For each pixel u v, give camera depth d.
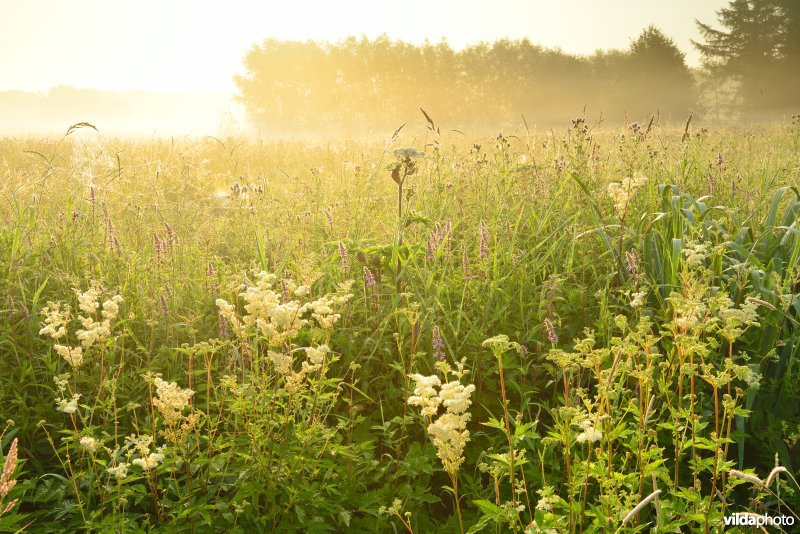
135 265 4.77
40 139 17.02
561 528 2.34
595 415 2.47
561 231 5.43
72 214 5.68
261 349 3.73
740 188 6.36
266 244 5.44
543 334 4.13
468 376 3.98
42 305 4.28
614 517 2.46
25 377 3.76
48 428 3.53
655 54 61.50
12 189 6.22
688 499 2.64
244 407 2.97
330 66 66.50
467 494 3.38
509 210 5.75
